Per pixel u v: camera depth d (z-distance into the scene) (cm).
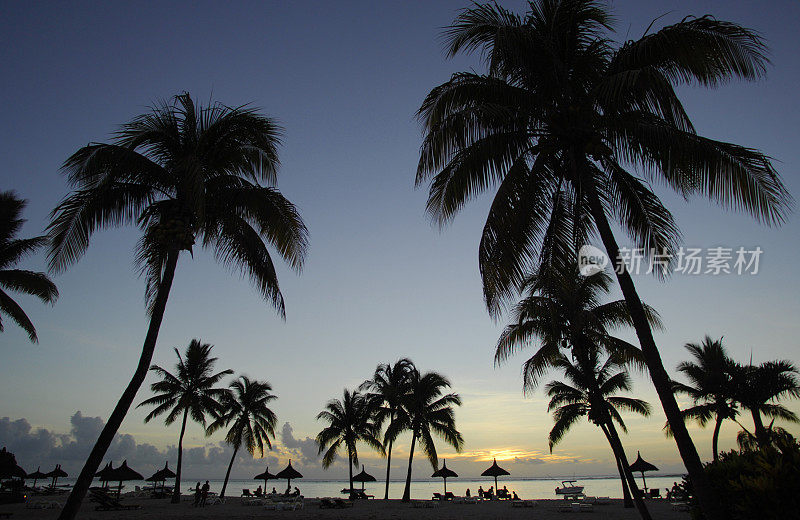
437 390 3778
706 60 888
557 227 1184
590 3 1068
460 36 1073
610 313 1983
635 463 4122
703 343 3216
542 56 1047
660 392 811
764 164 827
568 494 4488
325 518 2383
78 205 1205
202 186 1087
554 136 999
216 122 1280
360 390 4012
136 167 1169
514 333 2031
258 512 2758
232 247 1386
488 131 1087
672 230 1041
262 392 4412
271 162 1407
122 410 1005
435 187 1087
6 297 2486
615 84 878
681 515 2319
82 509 2920
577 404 2880
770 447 826
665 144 903
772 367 2888
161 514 2564
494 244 1012
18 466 4034
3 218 2450
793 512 702
